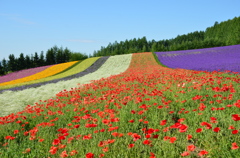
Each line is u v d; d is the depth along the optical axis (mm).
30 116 7258
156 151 3748
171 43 162125
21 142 4988
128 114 5879
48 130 5336
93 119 4914
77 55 100500
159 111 6016
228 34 111000
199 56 37969
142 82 11836
